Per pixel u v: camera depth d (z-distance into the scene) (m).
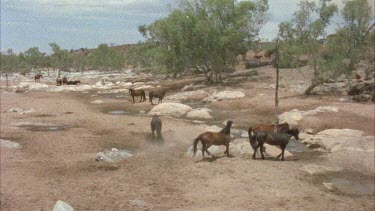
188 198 12.62
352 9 39.25
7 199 12.32
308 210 11.72
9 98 43.41
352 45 38.81
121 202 12.17
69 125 26.44
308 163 16.94
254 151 17.16
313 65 37.81
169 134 22.83
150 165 16.38
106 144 20.58
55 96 47.03
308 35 37.62
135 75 84.75
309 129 24.94
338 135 22.20
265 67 61.62
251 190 13.37
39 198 12.45
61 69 124.69
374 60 41.19
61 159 17.39
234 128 25.58
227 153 17.34
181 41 48.12
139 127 25.31
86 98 44.53
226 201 12.34
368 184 14.41
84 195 12.81
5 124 26.53
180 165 16.34
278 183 14.10
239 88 43.91
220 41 46.12
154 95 36.38
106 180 14.45
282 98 35.44
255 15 51.38
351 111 28.00
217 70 50.03
